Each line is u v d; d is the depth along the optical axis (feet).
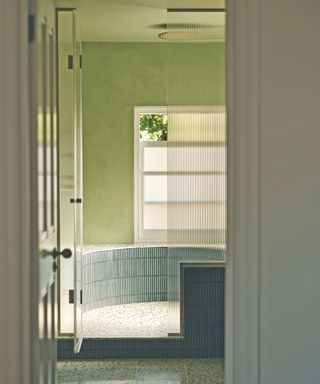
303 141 9.32
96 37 22.50
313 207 9.34
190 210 16.38
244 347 9.38
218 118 16.19
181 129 16.17
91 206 23.73
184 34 16.11
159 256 23.11
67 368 16.43
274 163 9.32
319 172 9.32
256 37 9.25
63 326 16.98
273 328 9.38
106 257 22.25
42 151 9.82
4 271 9.08
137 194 23.88
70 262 16.58
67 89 16.25
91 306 21.77
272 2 9.25
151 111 23.70
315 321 9.38
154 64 23.57
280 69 9.29
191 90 16.17
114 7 17.40
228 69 9.34
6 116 9.02
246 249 9.34
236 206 9.34
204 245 16.53
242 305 9.36
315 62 9.30
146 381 15.39
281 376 9.40
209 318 16.97
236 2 9.27
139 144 23.85
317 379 9.40
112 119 23.65
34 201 9.31
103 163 23.71
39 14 9.61
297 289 9.37
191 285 16.84
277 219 9.34
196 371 16.12
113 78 23.56
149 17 18.84
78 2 16.78
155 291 23.17
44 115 10.07
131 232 23.91
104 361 17.06
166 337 17.11
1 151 9.04
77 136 17.03
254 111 9.29
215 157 16.20
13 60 9.01
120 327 19.21
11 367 9.10
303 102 9.30
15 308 9.09
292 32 9.28
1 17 9.00
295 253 9.36
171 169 16.21
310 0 9.27
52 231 10.95
